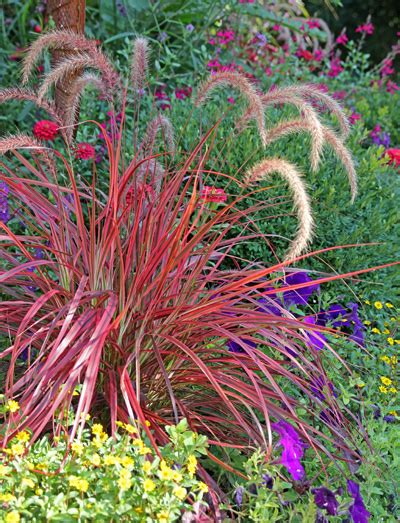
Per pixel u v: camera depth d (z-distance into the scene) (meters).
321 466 2.74
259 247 3.88
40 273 2.69
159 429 2.44
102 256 2.57
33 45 2.89
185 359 2.64
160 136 4.03
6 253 2.87
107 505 1.95
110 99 2.97
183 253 2.61
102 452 2.08
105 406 2.64
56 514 1.89
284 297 3.23
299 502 2.44
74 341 2.46
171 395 2.30
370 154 4.75
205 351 2.68
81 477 1.98
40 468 2.01
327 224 4.04
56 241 2.79
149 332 2.54
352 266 4.03
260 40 6.45
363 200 4.21
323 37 7.38
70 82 4.23
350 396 2.91
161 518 1.93
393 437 2.91
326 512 2.48
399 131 6.62
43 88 2.85
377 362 3.50
